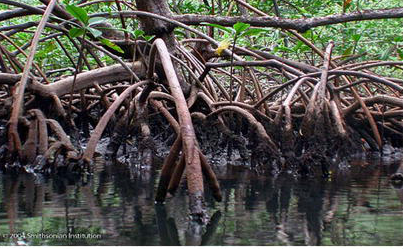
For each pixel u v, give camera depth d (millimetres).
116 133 5266
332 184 3836
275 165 4773
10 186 3627
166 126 5840
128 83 6324
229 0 7781
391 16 5434
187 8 8148
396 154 6250
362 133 6438
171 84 3221
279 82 7969
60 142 4441
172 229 2449
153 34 5457
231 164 5082
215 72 7625
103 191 3434
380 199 3236
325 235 2359
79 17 4402
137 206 2949
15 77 5082
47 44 7293
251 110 5594
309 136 4738
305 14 7809
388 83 5445
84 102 6016
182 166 3035
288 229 2459
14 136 4438
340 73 5465
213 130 5492
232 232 2404
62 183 3760
